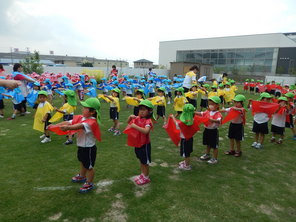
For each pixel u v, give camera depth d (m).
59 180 4.12
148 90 13.63
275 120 6.68
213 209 3.46
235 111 5.35
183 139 4.68
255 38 39.97
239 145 5.59
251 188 4.14
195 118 4.63
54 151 5.49
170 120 4.82
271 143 6.81
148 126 3.89
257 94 20.61
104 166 4.77
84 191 3.74
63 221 3.06
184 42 47.94
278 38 37.75
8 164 4.71
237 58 42.25
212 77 37.56
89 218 3.15
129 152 5.58
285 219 3.33
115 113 7.02
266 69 39.59
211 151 5.96
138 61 50.53
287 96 6.95
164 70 35.78
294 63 37.09
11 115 9.49
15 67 9.03
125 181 4.18
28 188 3.82
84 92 12.14
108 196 3.68
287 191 4.10
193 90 10.23
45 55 47.59
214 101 4.97
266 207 3.59
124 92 15.16
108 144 6.14
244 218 3.30
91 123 3.59
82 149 3.70
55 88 12.25
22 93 9.00
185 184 4.17
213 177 4.50
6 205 3.35
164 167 4.86
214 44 44.41
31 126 7.71
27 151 5.45
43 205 3.38
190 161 5.27
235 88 15.71
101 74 24.84
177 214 3.30
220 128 8.26
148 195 3.76
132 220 3.14
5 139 6.30
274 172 4.86
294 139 7.26
